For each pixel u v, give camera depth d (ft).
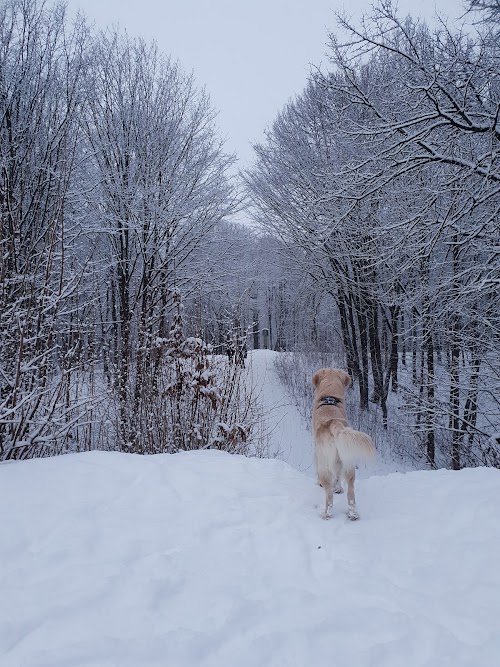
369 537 10.94
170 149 37.29
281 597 8.28
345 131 25.21
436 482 14.19
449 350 38.91
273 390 50.90
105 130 35.27
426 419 37.60
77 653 6.62
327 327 69.10
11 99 27.07
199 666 6.51
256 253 50.75
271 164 50.19
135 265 37.60
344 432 12.13
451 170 28.04
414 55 24.82
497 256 27.40
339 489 14.25
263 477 15.20
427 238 27.76
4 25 28.04
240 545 10.44
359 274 43.55
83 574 8.80
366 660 6.64
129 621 7.49
